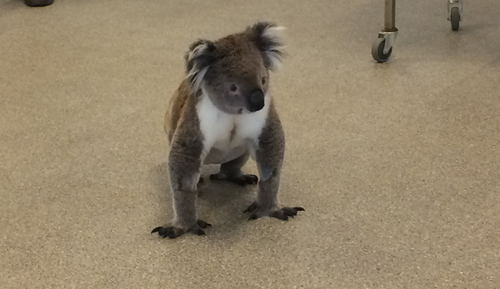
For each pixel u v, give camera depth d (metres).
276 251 1.28
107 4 3.16
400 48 2.40
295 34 2.61
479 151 1.63
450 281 1.16
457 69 2.17
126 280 1.21
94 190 1.54
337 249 1.27
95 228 1.38
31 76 2.30
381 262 1.23
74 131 1.85
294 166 1.61
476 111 1.86
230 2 3.10
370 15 2.81
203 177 1.59
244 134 1.30
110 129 1.86
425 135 1.73
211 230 1.36
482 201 1.41
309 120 1.86
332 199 1.46
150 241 1.33
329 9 2.93
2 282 1.21
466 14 2.72
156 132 1.83
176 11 3.00
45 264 1.26
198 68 1.20
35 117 1.96
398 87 2.06
